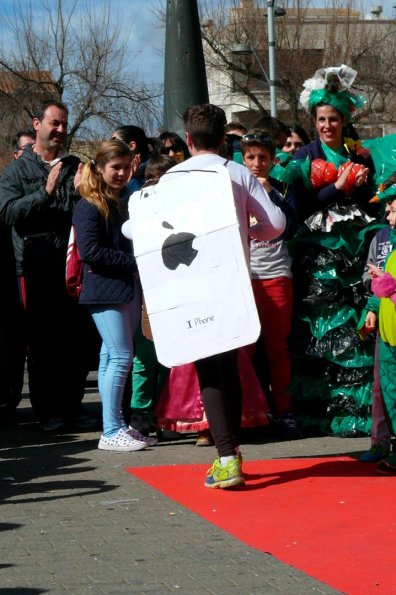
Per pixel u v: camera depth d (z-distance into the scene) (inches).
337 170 321.4
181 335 258.7
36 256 343.0
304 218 327.6
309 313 331.0
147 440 320.5
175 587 191.8
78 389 358.3
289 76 1530.5
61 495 261.4
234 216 254.5
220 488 265.1
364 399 330.0
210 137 266.7
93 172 313.1
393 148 328.8
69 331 352.5
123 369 315.6
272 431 337.1
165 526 233.1
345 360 328.5
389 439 287.9
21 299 354.9
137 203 263.4
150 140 372.8
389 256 283.7
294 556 210.5
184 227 258.4
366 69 1529.3
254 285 327.9
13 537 225.3
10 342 382.0
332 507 247.8
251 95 1608.0
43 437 342.6
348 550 214.1
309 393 331.3
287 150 402.3
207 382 265.7
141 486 270.2
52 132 340.8
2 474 285.4
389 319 275.4
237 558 209.3
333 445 320.5
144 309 320.8
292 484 270.4
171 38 406.3
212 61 1608.0
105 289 310.0
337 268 325.7
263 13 1560.0
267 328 329.4
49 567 204.4
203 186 258.1
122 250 313.6
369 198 327.3
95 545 219.0
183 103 406.3
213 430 265.4
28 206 335.6
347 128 329.7
